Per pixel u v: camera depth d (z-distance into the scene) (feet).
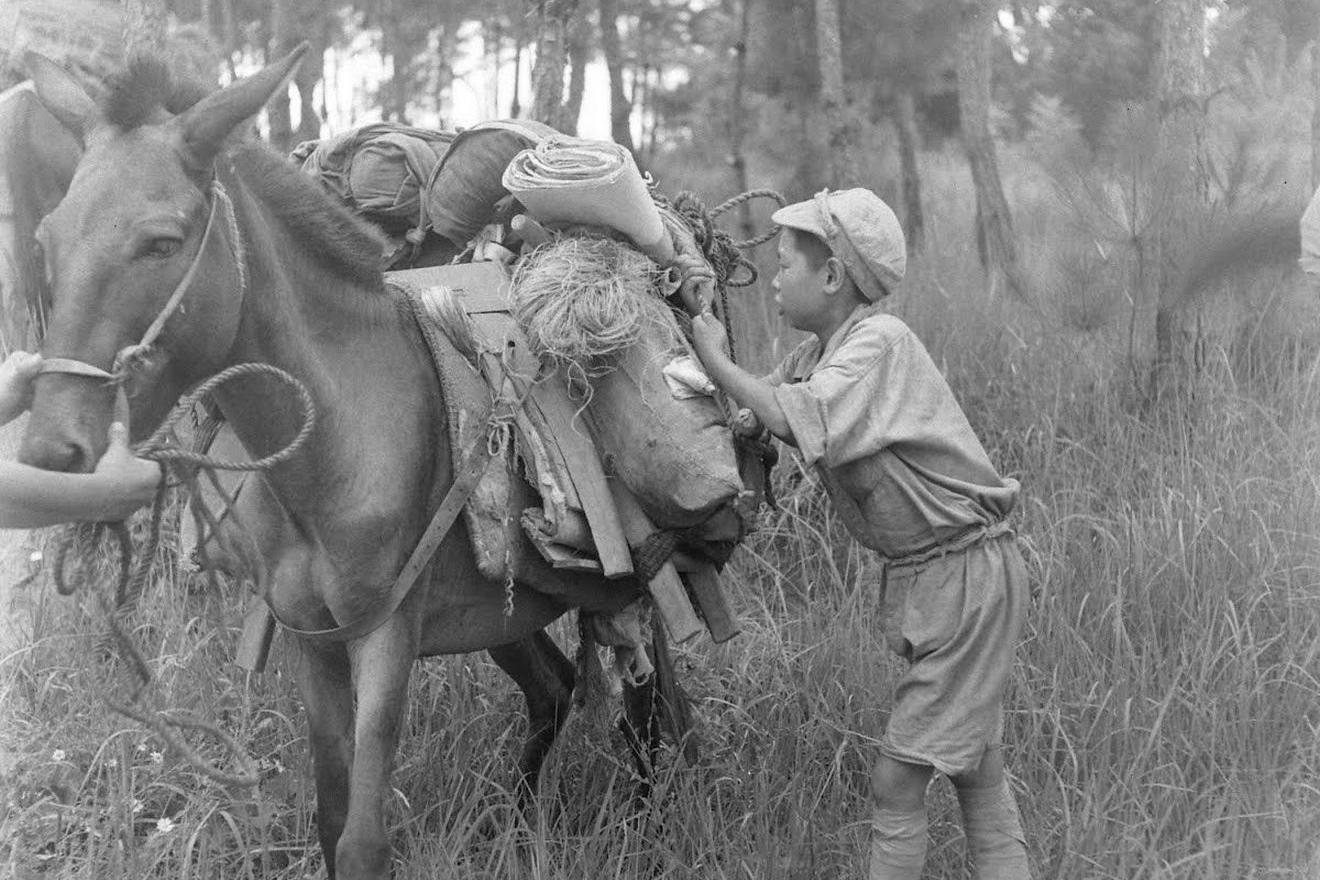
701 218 11.65
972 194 32.99
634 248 10.74
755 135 29.81
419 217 12.96
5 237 14.33
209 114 7.84
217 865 11.13
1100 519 14.65
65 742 12.34
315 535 9.34
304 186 9.27
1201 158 17.03
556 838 11.33
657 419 10.20
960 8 21.02
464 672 13.25
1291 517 14.03
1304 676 12.50
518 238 11.74
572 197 10.30
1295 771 11.33
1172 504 14.66
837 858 11.28
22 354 7.49
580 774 12.62
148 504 8.13
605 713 12.91
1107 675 12.78
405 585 9.50
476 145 11.68
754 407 10.02
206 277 7.99
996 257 20.61
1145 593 13.34
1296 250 16.02
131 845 10.61
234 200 8.48
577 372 10.38
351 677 10.16
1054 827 11.03
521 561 10.35
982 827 10.15
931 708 9.85
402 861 10.91
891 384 9.89
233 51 25.22
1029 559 14.44
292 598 9.54
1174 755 11.75
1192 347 16.76
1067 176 17.52
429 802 11.75
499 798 11.96
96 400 7.49
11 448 13.85
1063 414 16.88
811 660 13.46
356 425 9.34
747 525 11.05
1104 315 17.40
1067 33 25.03
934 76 26.35
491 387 10.11
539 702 12.50
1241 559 13.61
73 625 13.79
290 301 9.00
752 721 12.96
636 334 10.18
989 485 10.11
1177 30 16.92
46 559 13.87
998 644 9.86
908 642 10.09
